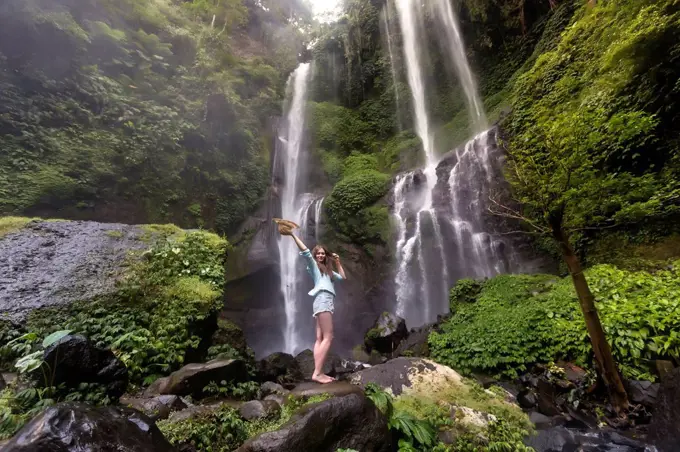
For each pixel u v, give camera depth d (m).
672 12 6.89
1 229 6.71
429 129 19.86
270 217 15.89
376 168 19.00
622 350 4.96
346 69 23.09
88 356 3.33
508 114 12.79
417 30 21.45
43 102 9.36
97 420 2.15
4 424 2.66
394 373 4.85
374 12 23.20
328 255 4.64
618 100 7.65
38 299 5.03
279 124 19.19
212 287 6.28
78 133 9.88
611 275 6.65
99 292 5.43
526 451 3.70
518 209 11.02
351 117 21.69
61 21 10.14
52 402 2.94
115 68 11.91
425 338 7.79
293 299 15.02
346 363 7.06
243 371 4.78
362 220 14.91
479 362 5.70
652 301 5.44
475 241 12.05
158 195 11.44
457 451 3.53
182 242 7.08
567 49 11.00
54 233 6.92
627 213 4.44
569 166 4.25
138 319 5.22
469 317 7.33
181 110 12.81
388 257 13.70
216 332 6.36
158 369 4.61
